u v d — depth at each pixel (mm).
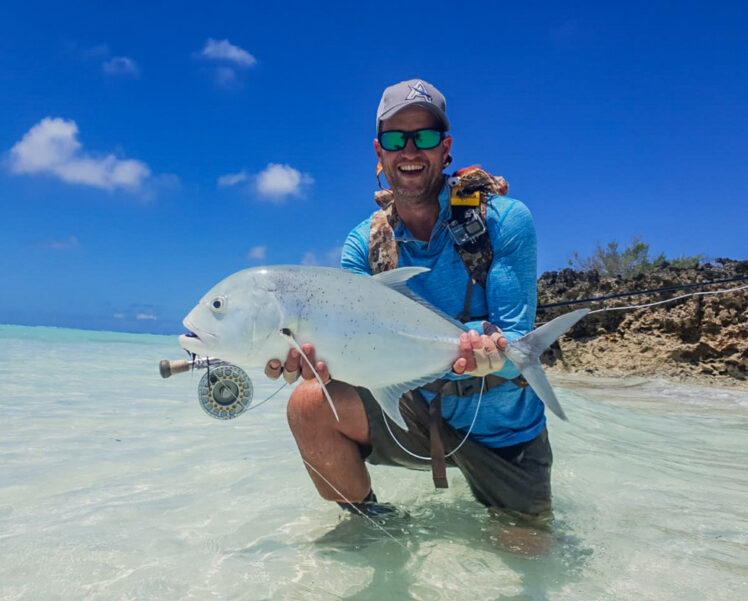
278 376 1146
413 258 1330
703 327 5250
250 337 1099
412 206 1318
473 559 1109
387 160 1288
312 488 1523
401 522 1299
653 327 5621
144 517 1285
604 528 1296
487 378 1267
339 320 1103
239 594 948
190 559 1076
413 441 1327
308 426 1303
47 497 1399
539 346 1062
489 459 1296
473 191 1294
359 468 1328
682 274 6000
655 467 1881
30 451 1821
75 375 4008
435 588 990
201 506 1364
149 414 2576
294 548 1140
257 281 1107
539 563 1096
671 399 3941
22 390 3117
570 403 3307
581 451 2064
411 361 1127
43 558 1058
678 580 1036
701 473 1821
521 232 1276
